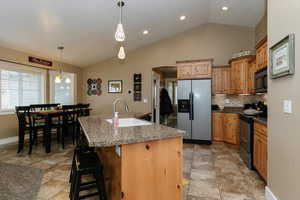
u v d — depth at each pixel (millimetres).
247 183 2436
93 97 6434
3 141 4398
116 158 1545
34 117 3830
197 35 5379
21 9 3002
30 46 4340
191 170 2867
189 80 4727
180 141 1666
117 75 6172
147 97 5852
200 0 3930
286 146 1658
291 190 1567
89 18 3652
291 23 1565
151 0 3531
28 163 3092
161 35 5391
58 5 3084
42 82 5297
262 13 4156
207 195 2133
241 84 4375
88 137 1404
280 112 1781
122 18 3922
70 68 6039
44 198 2035
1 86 4395
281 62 1715
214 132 4781
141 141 1400
